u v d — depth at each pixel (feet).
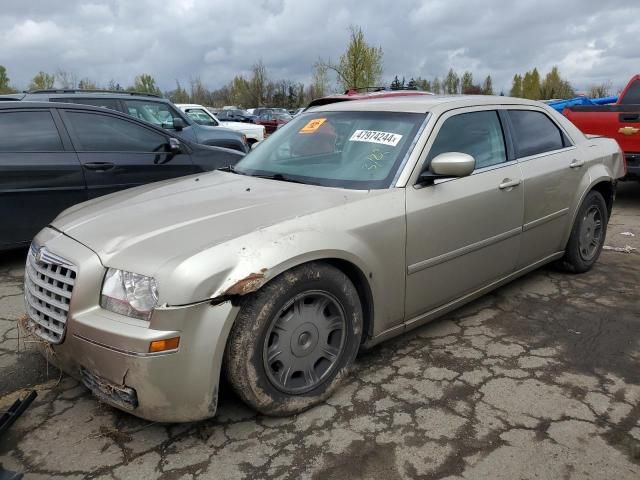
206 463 8.03
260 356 8.36
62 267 8.50
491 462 8.02
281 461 8.06
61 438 8.61
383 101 12.85
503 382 10.17
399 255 10.20
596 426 8.85
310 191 10.32
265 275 8.02
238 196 10.19
